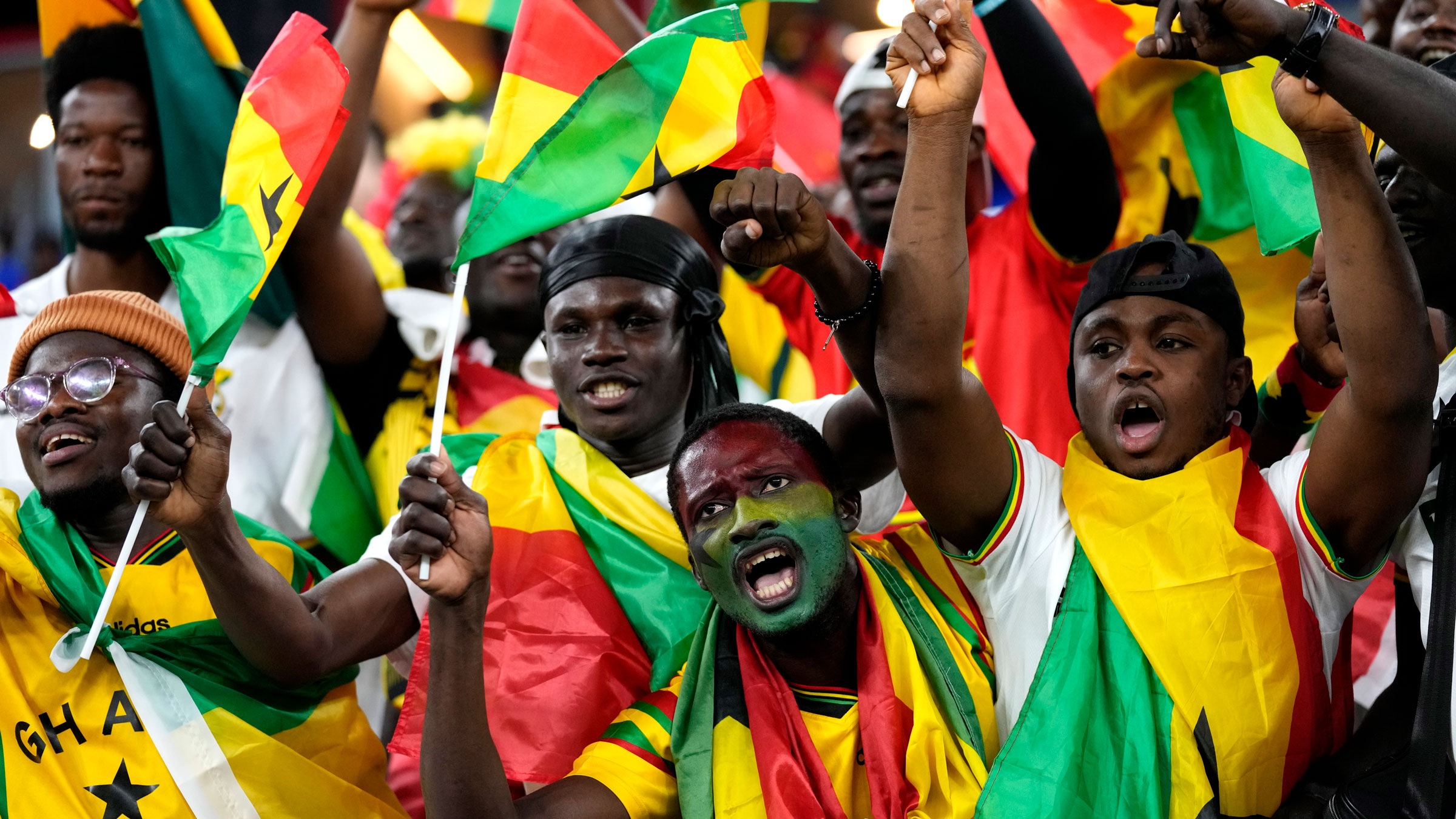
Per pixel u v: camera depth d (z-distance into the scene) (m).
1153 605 7.51
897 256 7.36
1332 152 7.05
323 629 8.07
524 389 12.28
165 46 11.75
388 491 11.71
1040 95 11.80
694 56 7.51
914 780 7.49
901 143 12.36
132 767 8.03
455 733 7.22
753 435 8.09
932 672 7.89
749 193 7.22
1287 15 6.86
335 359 11.87
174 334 8.80
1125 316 7.99
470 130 13.66
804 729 7.76
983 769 7.57
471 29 16.91
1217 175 11.99
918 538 8.61
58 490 8.38
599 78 7.46
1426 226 8.02
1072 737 7.27
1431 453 7.89
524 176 7.32
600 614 9.11
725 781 7.68
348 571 8.62
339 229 11.58
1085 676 7.44
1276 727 7.34
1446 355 8.60
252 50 18.56
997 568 7.92
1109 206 11.96
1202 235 11.97
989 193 13.11
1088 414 8.04
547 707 8.84
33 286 11.99
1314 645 7.54
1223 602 7.47
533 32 7.52
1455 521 7.64
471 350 12.45
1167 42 7.04
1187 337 7.94
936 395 7.39
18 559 8.36
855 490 8.74
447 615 7.17
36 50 20.56
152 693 8.15
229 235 7.39
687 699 8.05
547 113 7.42
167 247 7.24
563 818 7.74
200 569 7.64
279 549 9.14
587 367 9.62
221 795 8.06
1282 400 9.20
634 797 7.93
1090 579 7.71
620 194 7.35
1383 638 9.98
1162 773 7.25
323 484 11.54
